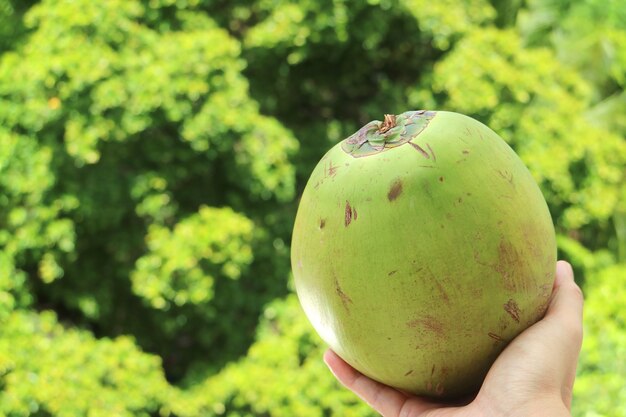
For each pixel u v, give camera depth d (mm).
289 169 3650
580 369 3320
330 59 4129
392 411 1200
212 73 3547
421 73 4316
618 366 3289
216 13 4113
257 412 3244
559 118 4023
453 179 982
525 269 1000
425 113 1066
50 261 3344
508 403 1012
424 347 1010
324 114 4492
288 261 3771
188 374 3555
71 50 3342
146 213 3518
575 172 4016
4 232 3277
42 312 3340
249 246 3502
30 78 3279
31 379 2971
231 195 3828
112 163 3479
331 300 1024
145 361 3242
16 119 3305
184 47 3500
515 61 4168
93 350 3203
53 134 3342
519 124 3920
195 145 3434
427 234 963
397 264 969
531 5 5641
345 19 3836
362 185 995
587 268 4055
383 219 975
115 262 3670
